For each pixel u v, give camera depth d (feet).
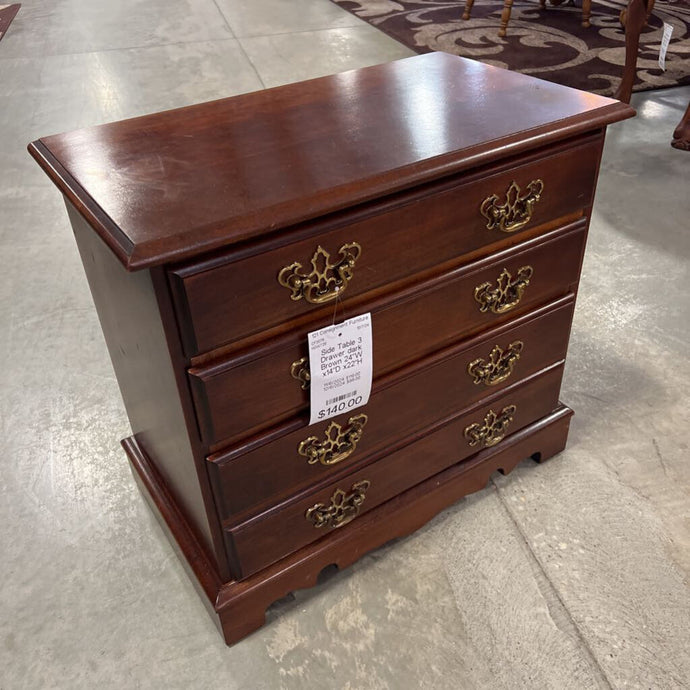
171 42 15.12
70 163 3.42
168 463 4.08
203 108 4.07
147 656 4.07
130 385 4.21
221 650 4.09
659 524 4.74
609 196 8.65
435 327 3.84
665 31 7.25
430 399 4.13
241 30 15.80
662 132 10.22
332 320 3.36
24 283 7.51
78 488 5.18
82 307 7.12
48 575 4.55
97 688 3.91
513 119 3.67
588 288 7.10
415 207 3.29
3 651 4.11
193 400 3.16
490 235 3.70
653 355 6.25
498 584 4.39
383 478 4.25
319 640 4.12
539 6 16.22
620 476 5.11
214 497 3.57
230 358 3.12
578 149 3.77
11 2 19.16
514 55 12.93
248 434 3.48
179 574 4.54
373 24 15.61
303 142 3.51
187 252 2.69
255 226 2.82
